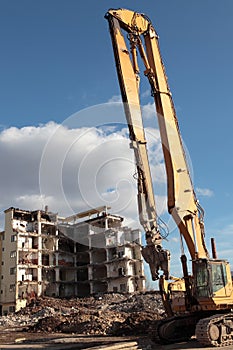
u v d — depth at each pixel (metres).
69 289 70.31
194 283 15.56
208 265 15.28
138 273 64.62
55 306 53.41
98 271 69.56
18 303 62.22
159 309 38.12
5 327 38.94
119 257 63.88
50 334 25.52
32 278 66.00
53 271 68.81
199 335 14.03
